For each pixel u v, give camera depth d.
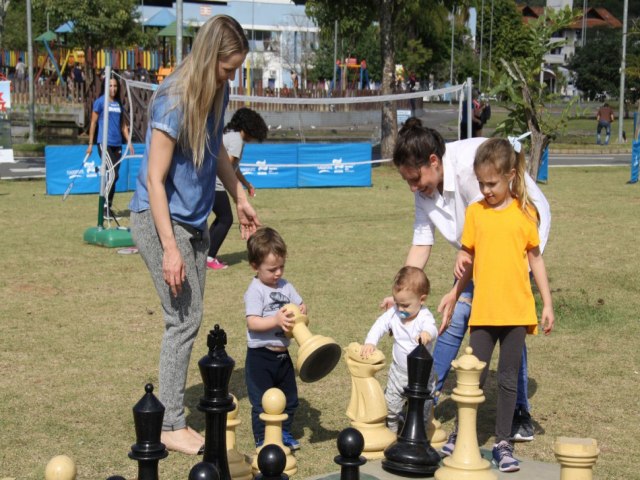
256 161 18.92
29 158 25.56
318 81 50.59
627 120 52.62
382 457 4.54
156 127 4.70
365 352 4.66
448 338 5.09
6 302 8.38
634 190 19.25
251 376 4.91
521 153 4.73
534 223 4.68
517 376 4.62
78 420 5.32
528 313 4.62
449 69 62.19
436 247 11.86
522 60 10.26
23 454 4.78
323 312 8.10
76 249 11.27
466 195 4.96
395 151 5.02
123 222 13.52
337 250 11.49
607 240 12.43
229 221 10.17
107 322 7.67
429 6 27.05
